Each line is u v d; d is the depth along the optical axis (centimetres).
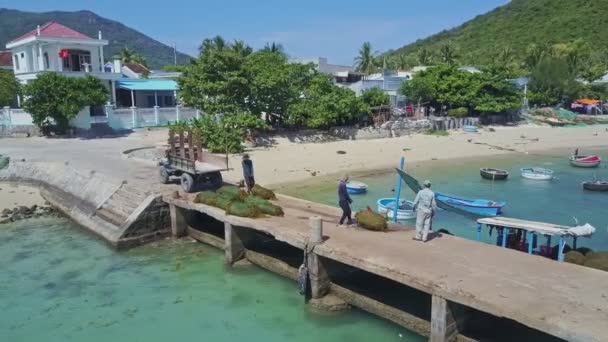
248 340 1416
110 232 2233
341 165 4022
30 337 1452
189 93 4538
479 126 6266
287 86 4706
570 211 2862
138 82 5491
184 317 1557
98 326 1510
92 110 4728
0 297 1705
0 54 6506
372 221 1727
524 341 1256
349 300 1541
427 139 5316
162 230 2289
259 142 4422
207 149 4050
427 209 1576
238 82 4331
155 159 3394
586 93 8706
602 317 1055
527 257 1438
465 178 3816
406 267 1354
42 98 4191
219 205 2047
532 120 7019
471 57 11906
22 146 3928
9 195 2973
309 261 1583
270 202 2091
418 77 6556
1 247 2194
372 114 5466
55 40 4681
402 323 1384
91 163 3192
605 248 2209
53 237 2333
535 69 8556
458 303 1204
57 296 1714
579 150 5312
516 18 14738
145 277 1862
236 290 1736
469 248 1523
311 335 1428
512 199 3156
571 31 12431
